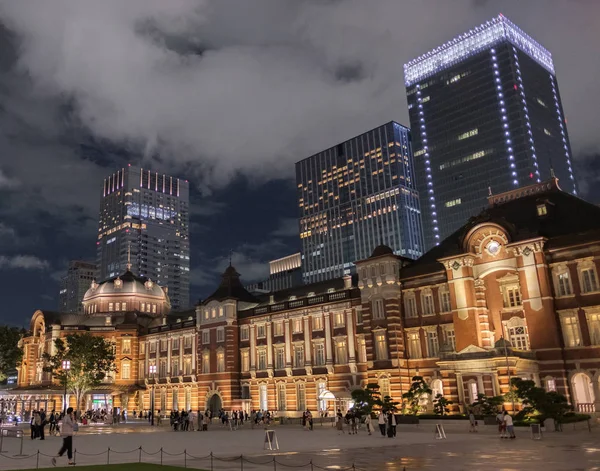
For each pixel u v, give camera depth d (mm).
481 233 66438
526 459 28359
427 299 71500
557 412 49719
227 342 93812
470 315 65000
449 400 63844
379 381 71625
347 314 80000
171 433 60188
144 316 119812
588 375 56812
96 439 50406
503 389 56750
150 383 108250
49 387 106125
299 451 36281
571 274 59812
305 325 85062
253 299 100562
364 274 75938
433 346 69625
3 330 84625
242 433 58750
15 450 38812
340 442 42906
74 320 118375
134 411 104250
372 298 74625
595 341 57219
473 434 48281
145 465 28375
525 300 61469
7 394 106812
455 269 67125
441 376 67562
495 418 51406
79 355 90875
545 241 62031
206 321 98750
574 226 62500
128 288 125750
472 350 60094
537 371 59344
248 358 92438
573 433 46125
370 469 26172
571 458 28297
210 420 89875
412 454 32750
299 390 84688
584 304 58312
